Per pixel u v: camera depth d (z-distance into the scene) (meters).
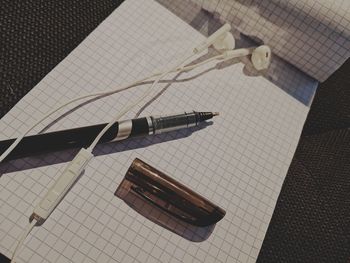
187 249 0.15
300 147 0.19
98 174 0.16
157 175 0.15
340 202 0.18
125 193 0.16
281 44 0.19
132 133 0.16
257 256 0.16
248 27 0.19
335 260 0.17
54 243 0.14
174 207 0.16
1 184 0.14
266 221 0.17
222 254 0.16
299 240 0.17
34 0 0.19
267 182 0.17
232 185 0.17
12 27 0.18
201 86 0.18
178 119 0.17
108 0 0.20
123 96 0.17
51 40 0.18
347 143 0.20
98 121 0.16
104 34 0.18
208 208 0.15
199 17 0.20
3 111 0.16
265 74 0.20
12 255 0.14
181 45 0.19
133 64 0.18
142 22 0.19
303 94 0.20
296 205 0.18
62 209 0.15
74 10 0.19
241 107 0.19
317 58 0.19
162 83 0.18
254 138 0.18
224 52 0.19
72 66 0.17
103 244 0.15
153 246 0.15
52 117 0.16
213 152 0.17
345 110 0.21
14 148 0.14
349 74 0.22
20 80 0.17
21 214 0.14
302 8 0.18
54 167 0.15
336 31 0.18
